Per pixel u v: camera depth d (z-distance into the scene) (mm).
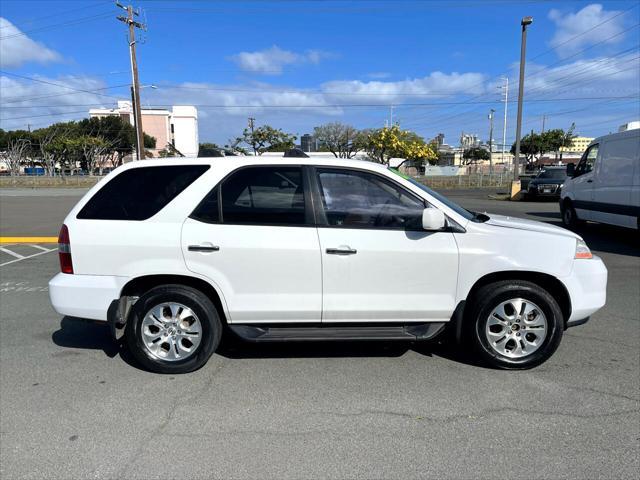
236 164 3893
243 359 4285
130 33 34031
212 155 4172
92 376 3955
